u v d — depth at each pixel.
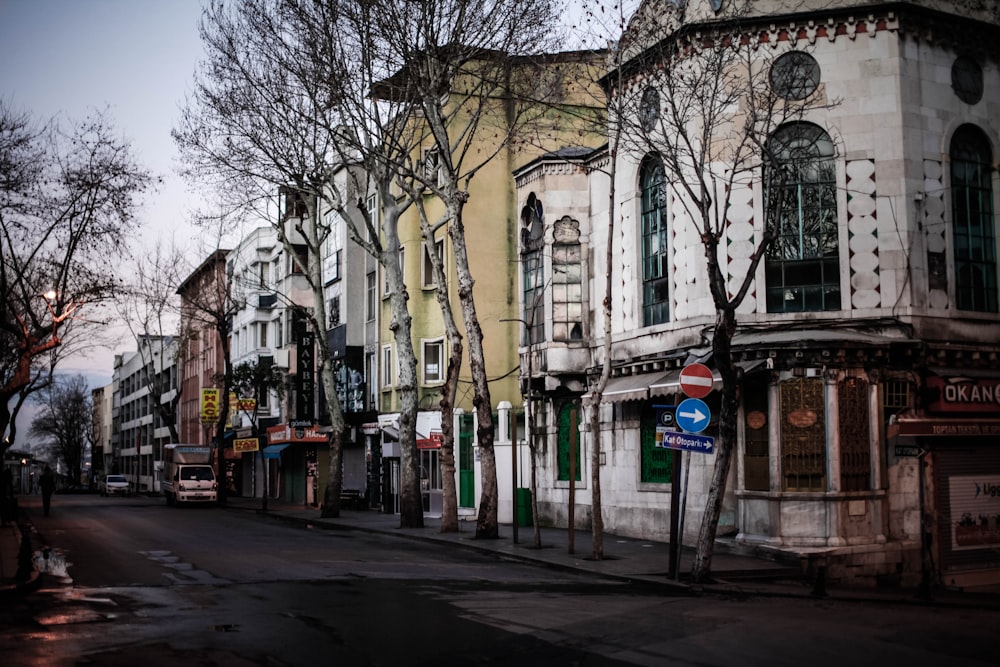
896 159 21.28
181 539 25.30
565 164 28.33
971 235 22.20
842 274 21.31
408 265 38.09
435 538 24.77
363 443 43.66
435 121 24.92
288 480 54.75
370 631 11.37
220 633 11.17
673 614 13.27
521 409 31.55
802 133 21.89
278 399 55.66
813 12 21.52
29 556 20.03
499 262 35.81
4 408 30.47
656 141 18.86
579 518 27.83
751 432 20.86
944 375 20.52
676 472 17.22
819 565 17.94
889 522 20.45
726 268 22.00
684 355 22.30
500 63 25.64
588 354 27.67
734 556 20.44
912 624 12.95
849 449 20.14
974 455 21.45
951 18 21.95
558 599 14.48
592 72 31.66
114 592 14.67
